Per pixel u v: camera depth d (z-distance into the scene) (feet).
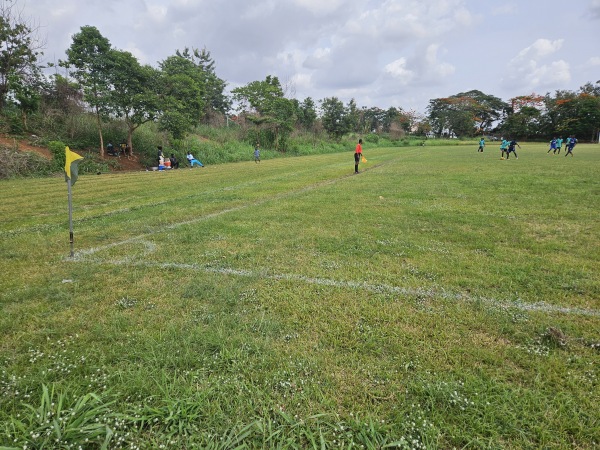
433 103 314.55
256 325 10.98
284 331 10.67
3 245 19.85
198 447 6.69
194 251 18.34
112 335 10.40
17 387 8.34
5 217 27.66
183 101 85.40
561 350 9.66
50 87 74.54
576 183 39.45
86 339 10.30
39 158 60.23
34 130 69.36
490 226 22.40
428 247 18.48
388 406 7.75
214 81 161.17
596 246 18.29
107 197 36.94
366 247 18.51
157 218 26.21
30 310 12.12
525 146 176.65
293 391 8.20
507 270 15.17
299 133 149.28
